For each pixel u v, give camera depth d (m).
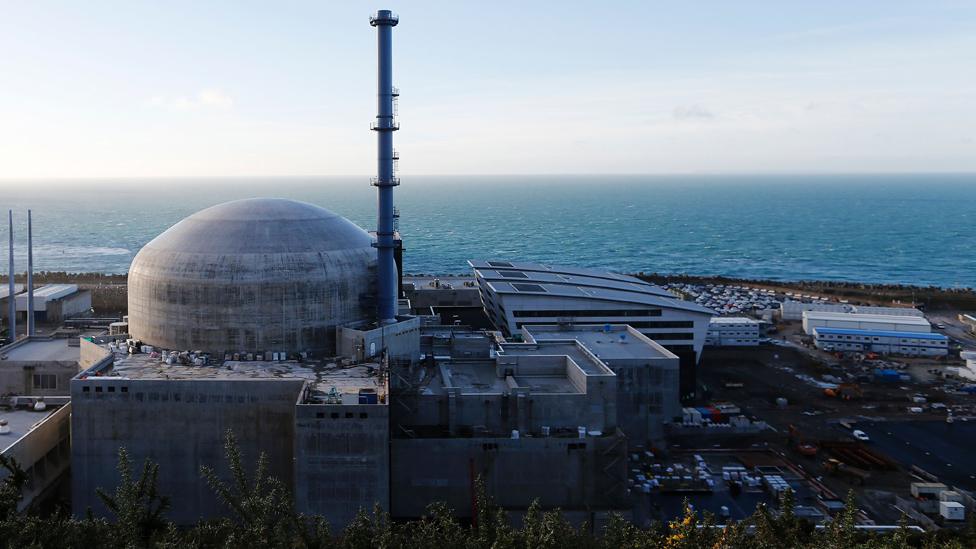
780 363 187.88
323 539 64.62
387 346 111.81
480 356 128.00
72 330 141.12
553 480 100.19
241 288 105.94
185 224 114.50
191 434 95.06
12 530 59.84
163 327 108.56
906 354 198.62
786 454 126.31
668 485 112.12
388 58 113.75
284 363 105.75
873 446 131.50
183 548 58.81
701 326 169.88
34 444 92.81
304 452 88.50
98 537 62.41
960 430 140.00
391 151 114.31
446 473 99.44
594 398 105.38
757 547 64.12
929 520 102.69
